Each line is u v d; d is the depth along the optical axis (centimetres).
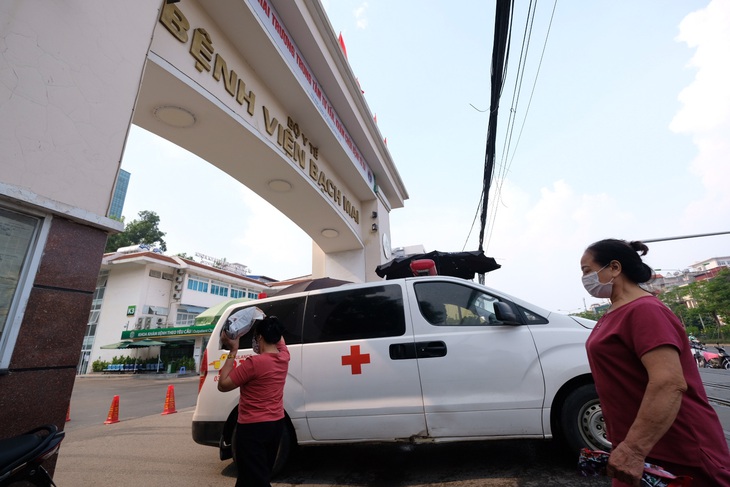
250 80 589
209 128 550
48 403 235
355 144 948
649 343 142
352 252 1072
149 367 2606
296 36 646
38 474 191
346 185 991
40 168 242
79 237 263
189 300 2880
